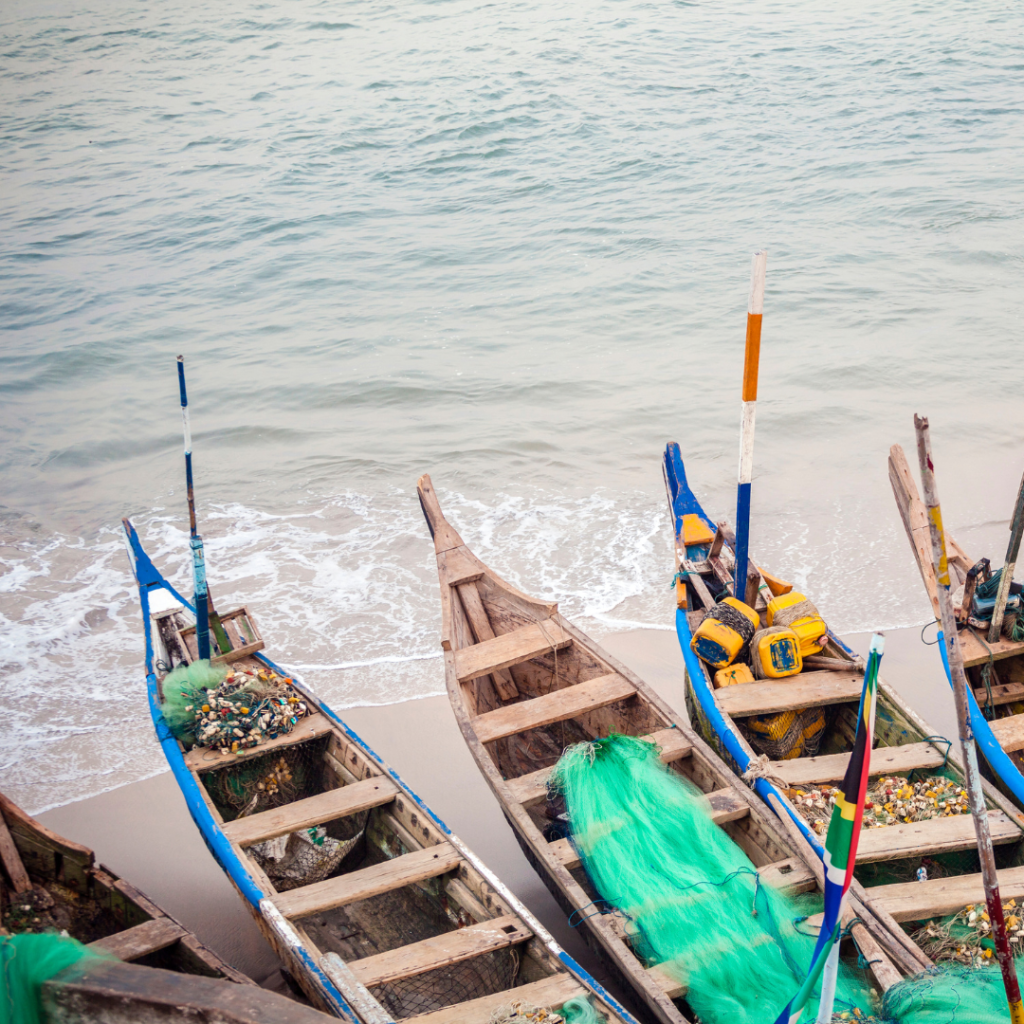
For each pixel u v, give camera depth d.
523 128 25.48
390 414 13.19
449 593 7.48
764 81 27.62
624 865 5.19
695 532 8.03
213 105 31.03
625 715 6.70
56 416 13.77
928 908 4.81
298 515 11.07
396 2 43.00
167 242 20.55
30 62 38.50
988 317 14.32
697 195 20.36
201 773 6.35
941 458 11.10
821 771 5.82
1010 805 5.34
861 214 18.55
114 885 5.20
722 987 4.55
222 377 14.55
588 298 16.23
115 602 9.77
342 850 6.02
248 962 5.73
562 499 11.03
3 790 7.32
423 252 18.84
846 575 9.39
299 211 21.58
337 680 8.43
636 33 34.00
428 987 5.08
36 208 23.33
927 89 25.56
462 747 7.55
